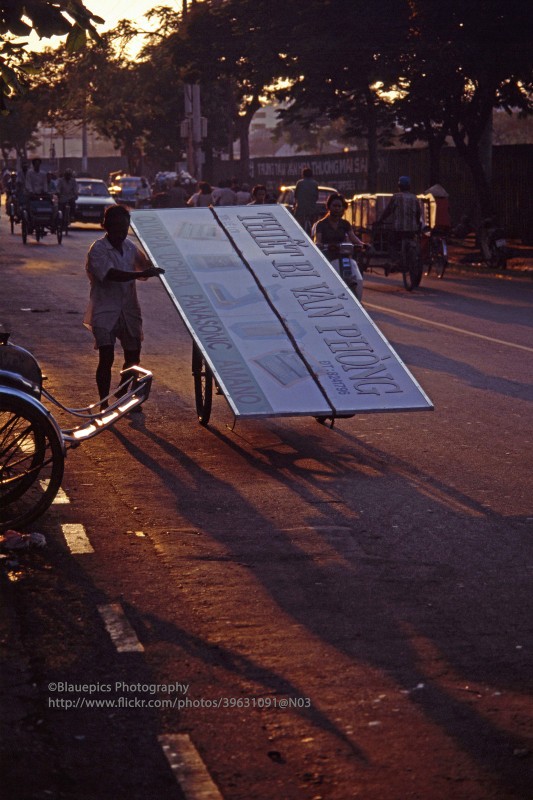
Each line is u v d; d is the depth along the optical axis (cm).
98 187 4419
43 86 5838
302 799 356
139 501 699
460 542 623
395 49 2847
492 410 1011
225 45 3662
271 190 5700
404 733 398
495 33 2653
